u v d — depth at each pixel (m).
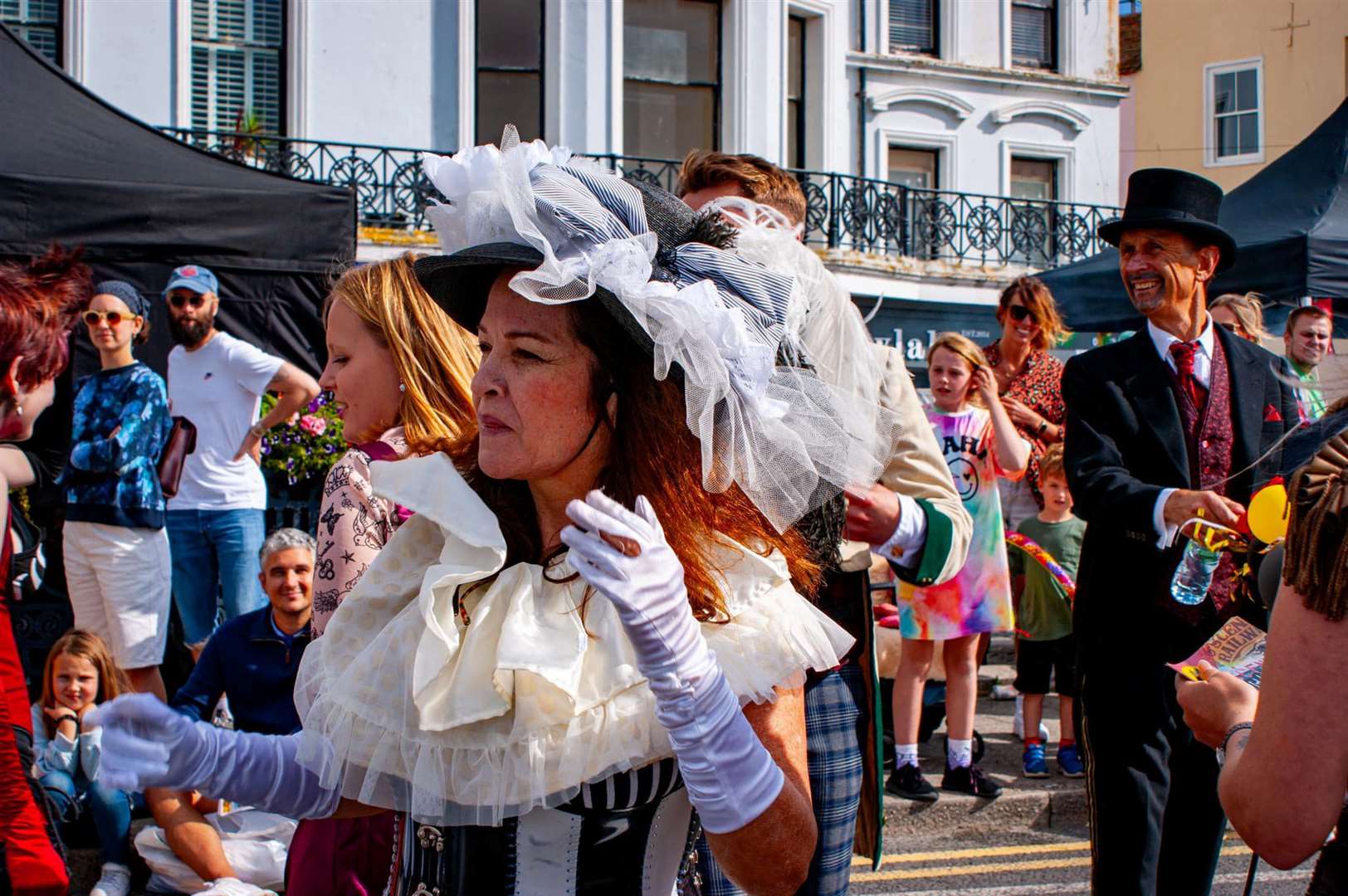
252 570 5.70
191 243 6.04
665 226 1.72
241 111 14.02
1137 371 3.26
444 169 1.64
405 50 14.30
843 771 2.55
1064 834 5.16
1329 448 1.63
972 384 5.08
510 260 1.53
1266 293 7.18
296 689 1.74
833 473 1.67
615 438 1.59
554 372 1.55
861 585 2.71
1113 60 19.08
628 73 15.48
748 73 15.71
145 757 1.65
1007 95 18.31
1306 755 1.58
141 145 6.29
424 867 1.63
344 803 1.80
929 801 5.07
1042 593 5.41
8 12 13.41
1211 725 1.93
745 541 1.59
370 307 2.41
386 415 2.46
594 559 1.35
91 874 4.42
